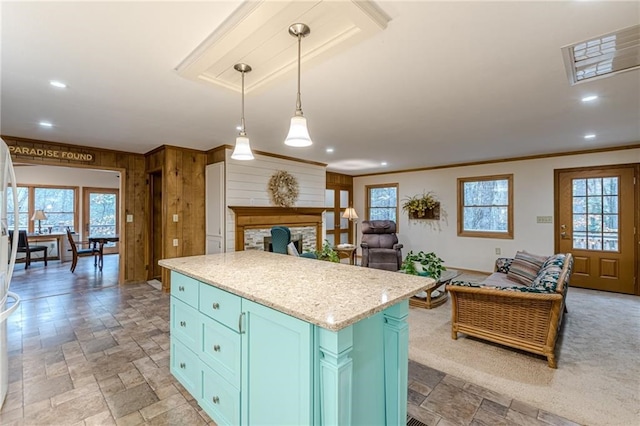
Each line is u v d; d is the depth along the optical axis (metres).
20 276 5.73
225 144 4.59
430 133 3.92
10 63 2.08
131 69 2.18
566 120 3.36
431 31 1.73
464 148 4.84
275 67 2.11
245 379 1.53
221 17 1.61
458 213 6.34
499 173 5.82
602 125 3.55
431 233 6.75
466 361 2.57
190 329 2.02
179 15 1.58
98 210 8.49
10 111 3.05
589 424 1.81
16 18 1.59
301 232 5.87
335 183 7.69
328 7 1.48
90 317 3.56
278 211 5.42
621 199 4.67
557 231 5.23
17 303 2.01
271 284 1.61
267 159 5.27
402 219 7.25
